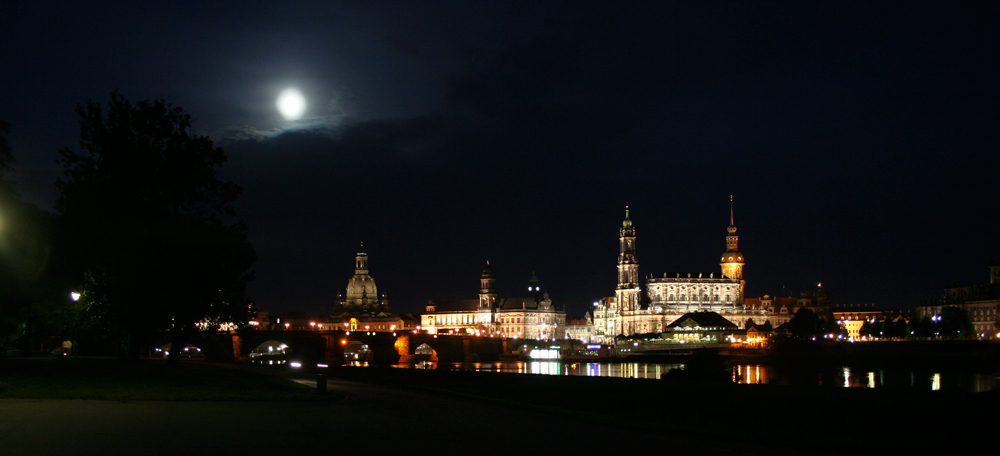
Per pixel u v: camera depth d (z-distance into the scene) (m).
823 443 51.00
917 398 74.88
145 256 86.12
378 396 71.88
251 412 49.47
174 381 69.44
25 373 71.44
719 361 139.62
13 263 81.88
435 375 128.75
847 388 87.25
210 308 94.69
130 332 92.56
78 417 43.28
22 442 34.75
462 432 46.25
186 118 92.38
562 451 40.94
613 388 98.94
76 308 102.81
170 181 90.00
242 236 95.62
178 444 35.66
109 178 89.12
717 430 55.81
